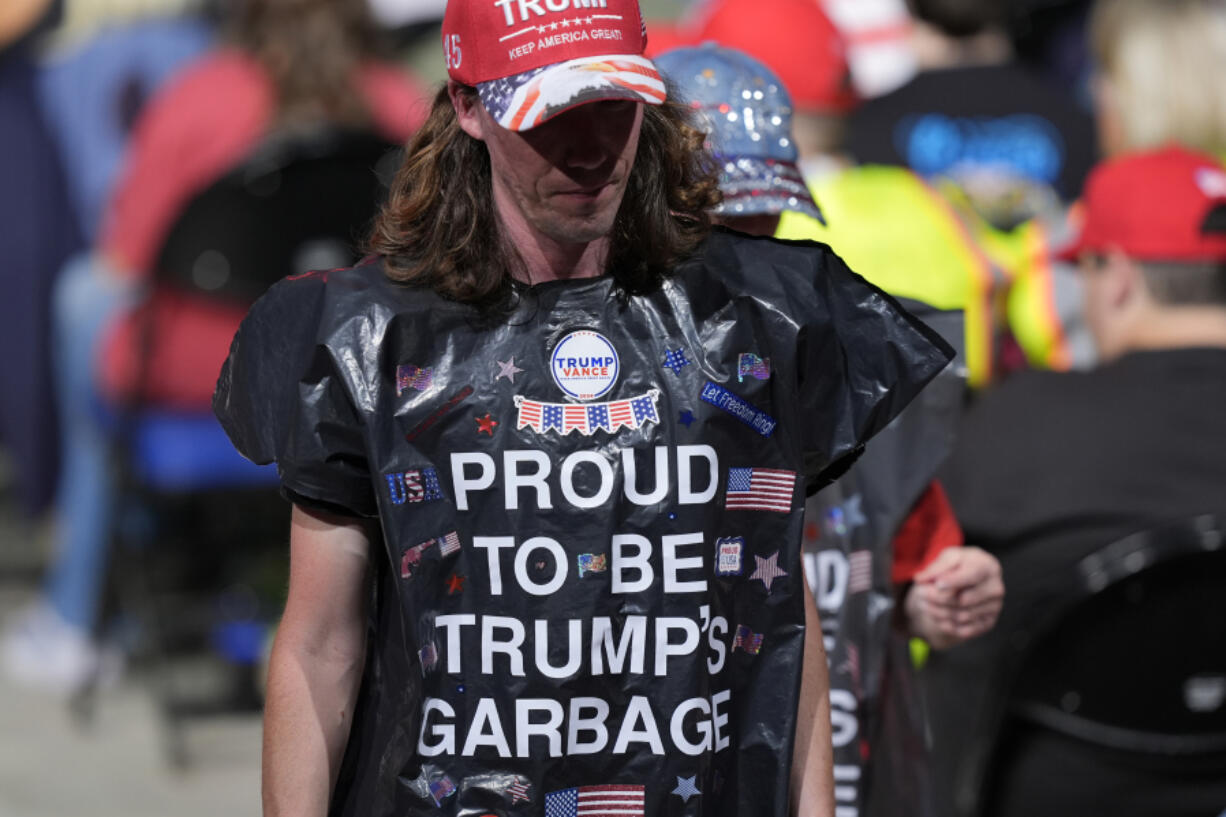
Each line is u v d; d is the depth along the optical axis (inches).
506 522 259.8
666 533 260.4
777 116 330.6
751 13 507.5
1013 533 405.7
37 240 775.7
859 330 271.9
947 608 347.9
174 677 770.2
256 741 691.4
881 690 346.0
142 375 641.0
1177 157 439.8
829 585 334.6
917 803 349.4
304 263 625.9
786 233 373.7
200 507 733.9
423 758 261.0
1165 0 593.9
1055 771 400.8
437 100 272.1
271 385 265.4
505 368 261.6
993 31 655.8
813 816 276.8
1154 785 398.3
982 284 447.2
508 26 255.1
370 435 259.1
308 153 614.2
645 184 267.1
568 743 259.9
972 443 418.0
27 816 600.4
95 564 748.0
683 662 260.4
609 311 264.5
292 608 271.9
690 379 263.1
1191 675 391.2
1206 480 401.7
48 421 794.2
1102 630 390.0
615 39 256.8
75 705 713.6
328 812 274.5
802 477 269.1
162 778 648.4
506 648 259.1
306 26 664.4
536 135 252.7
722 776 269.0
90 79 786.2
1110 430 409.4
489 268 262.4
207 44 805.9
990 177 621.6
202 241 621.0
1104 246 435.5
